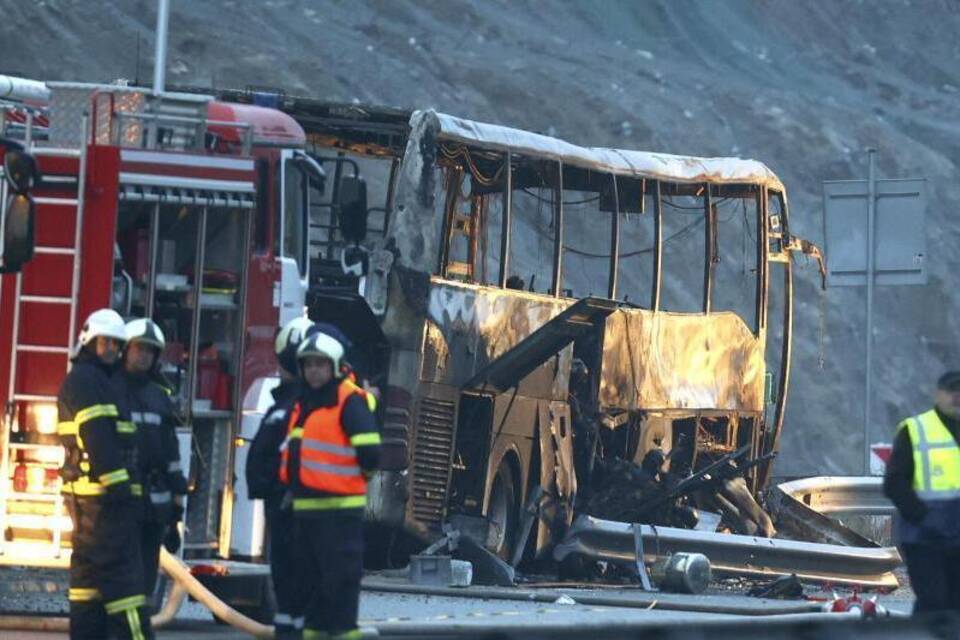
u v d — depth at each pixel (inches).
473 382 2874.0
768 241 3784.5
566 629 1237.1
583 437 3181.6
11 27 7258.9
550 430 3070.9
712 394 3560.5
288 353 1549.0
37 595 1939.0
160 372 1647.4
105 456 1481.3
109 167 1820.9
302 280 2065.7
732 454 3363.7
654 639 1245.1
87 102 2102.6
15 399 1797.5
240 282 1942.7
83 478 1505.9
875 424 7249.0
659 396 3376.0
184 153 1868.8
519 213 6314.0
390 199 3154.5
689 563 2891.2
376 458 1440.7
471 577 2716.5
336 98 7755.9
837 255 3651.6
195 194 1872.5
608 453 3282.5
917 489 1603.1
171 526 1595.7
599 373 3176.7
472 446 2915.8
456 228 3250.5
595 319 2923.2
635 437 3309.5
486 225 3302.2
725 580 3218.5
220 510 1915.6
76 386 1491.1
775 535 3523.6
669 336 3427.7
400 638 1551.4
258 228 2028.8
